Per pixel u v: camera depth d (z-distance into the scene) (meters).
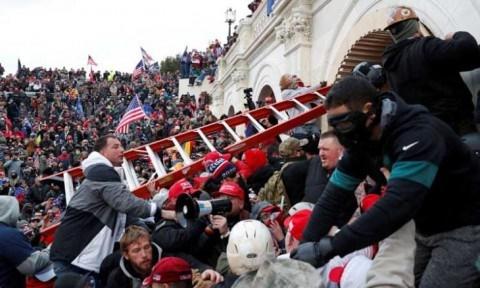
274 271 1.87
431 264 2.21
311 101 7.64
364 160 2.30
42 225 7.46
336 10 8.73
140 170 8.98
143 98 32.81
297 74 10.12
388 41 7.86
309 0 9.99
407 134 1.99
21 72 39.16
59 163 17.30
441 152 1.95
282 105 7.48
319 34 9.59
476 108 3.13
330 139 3.46
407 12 3.38
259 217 3.78
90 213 4.15
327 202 2.40
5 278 3.55
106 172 4.19
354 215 2.83
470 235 2.13
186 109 24.89
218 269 3.31
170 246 3.71
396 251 2.11
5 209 3.72
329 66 9.02
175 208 3.82
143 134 20.53
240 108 16.02
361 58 8.26
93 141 22.84
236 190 3.86
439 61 3.07
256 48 14.29
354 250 1.92
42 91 34.78
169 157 9.21
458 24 5.29
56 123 26.45
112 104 32.97
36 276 3.65
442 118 3.12
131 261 3.56
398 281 2.02
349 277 2.25
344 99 2.05
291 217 2.97
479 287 2.10
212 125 7.25
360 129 2.09
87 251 4.09
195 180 5.26
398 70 3.32
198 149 9.45
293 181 4.51
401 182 1.90
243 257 2.46
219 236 3.85
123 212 4.07
